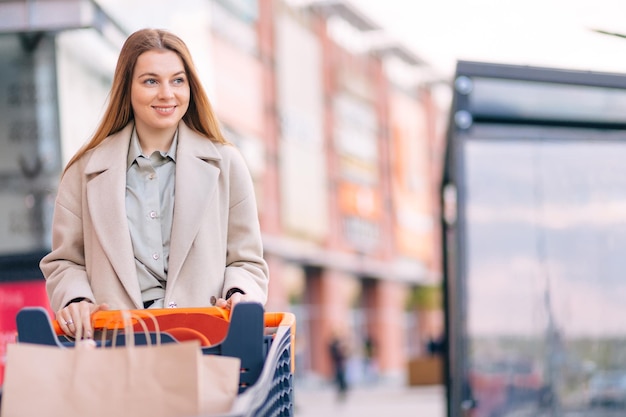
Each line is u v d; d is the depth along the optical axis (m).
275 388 3.81
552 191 10.05
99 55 16.83
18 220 16.28
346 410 26.81
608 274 10.02
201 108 4.77
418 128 56.06
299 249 40.31
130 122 4.79
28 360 3.33
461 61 10.00
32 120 16.61
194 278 4.62
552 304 10.01
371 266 48.66
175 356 3.28
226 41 33.19
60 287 4.58
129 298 4.57
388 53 51.66
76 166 4.78
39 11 14.75
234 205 4.80
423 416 23.53
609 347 9.92
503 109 10.13
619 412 9.91
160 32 4.65
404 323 53.72
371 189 49.06
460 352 9.87
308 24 42.31
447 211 13.06
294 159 40.19
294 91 40.47
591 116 10.38
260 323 3.84
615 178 10.05
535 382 9.90
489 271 9.97
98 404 3.29
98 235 4.59
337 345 35.25
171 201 4.69
